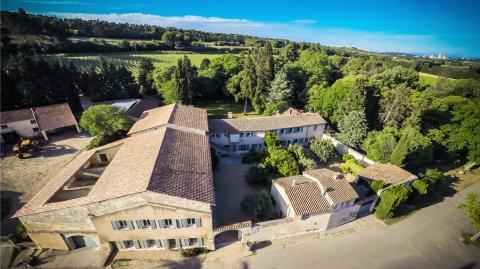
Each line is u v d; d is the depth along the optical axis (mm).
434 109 54750
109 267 26797
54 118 53594
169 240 28406
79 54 99188
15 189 37125
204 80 77062
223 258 28234
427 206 38500
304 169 42969
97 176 36500
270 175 40156
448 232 33812
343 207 32156
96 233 27406
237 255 28641
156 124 40469
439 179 42812
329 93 62625
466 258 30188
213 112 73062
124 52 112188
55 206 26172
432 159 48781
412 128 48125
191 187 27000
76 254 28078
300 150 45688
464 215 37031
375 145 47031
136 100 69125
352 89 55375
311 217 30594
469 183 44969
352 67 104812
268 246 30047
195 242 29078
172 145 33969
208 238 28312
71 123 54156
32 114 52531
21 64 58469
